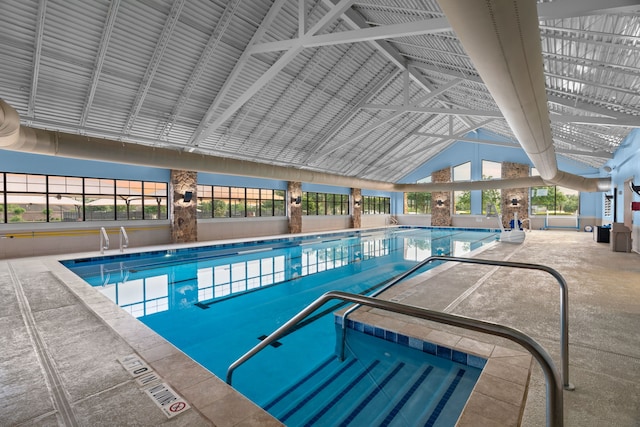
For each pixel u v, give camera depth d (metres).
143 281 6.81
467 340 2.96
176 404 1.96
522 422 1.77
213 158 8.88
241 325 4.49
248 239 12.12
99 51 6.53
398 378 2.94
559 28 4.18
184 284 6.63
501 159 17.91
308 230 16.38
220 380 2.24
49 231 8.40
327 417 2.46
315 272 7.69
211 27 6.96
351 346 3.60
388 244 12.55
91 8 5.88
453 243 12.84
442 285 4.96
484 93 9.09
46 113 7.36
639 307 3.77
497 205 22.50
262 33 7.32
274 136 11.32
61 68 6.59
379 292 3.61
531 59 2.42
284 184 14.83
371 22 7.75
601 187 12.70
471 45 2.15
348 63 9.62
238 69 7.80
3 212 8.11
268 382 2.97
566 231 15.74
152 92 7.81
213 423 1.79
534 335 2.98
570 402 1.95
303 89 9.84
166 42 6.84
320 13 7.58
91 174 9.12
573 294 4.35
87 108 7.52
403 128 14.67
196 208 11.20
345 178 13.41
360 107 11.24
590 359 2.50
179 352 2.66
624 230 8.30
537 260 7.15
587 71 5.37
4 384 2.18
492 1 1.65
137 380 2.23
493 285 4.93
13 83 6.52
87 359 2.54
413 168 20.33
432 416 2.40
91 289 4.68
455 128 17.03
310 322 4.49
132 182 10.10
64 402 1.98
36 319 3.45
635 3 3.08
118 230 9.57
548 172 9.07
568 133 10.35
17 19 5.66
